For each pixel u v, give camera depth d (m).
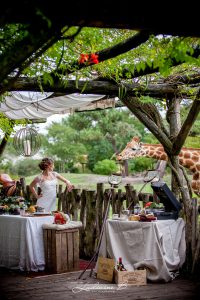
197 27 2.37
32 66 4.14
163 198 5.25
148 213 5.09
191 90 5.37
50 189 6.30
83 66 4.23
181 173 5.76
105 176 17.31
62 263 5.37
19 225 5.49
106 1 2.17
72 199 6.87
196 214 5.31
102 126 19.44
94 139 19.55
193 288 4.58
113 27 2.39
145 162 16.55
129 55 4.57
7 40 2.49
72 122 21.17
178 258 5.14
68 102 6.39
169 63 3.02
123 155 7.19
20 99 5.73
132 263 4.91
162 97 5.80
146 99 5.31
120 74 4.66
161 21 2.32
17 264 5.54
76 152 20.89
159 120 5.84
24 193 8.07
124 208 6.09
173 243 5.09
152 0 2.22
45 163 6.36
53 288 4.61
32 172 21.92
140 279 4.73
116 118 19.14
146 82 5.15
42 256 5.49
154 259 4.73
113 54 3.58
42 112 7.32
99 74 5.05
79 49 4.31
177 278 5.04
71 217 6.88
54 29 2.16
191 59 2.79
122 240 4.98
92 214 6.43
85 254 6.48
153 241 4.73
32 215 5.57
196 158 6.62
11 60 2.21
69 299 4.19
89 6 2.16
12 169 21.77
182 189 5.54
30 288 4.62
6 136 8.74
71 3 2.12
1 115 8.08
